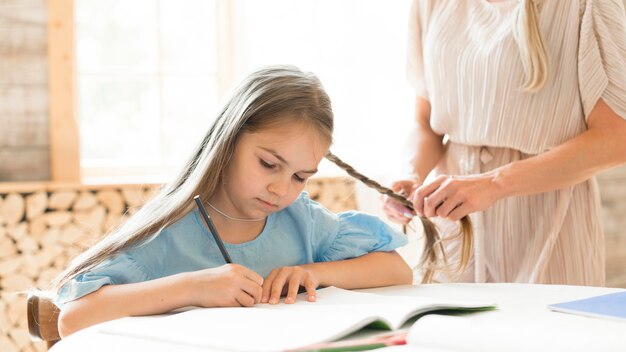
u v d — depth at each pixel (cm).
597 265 156
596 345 77
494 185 145
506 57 152
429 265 155
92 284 112
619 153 146
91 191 321
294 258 135
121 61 370
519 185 144
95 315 108
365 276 131
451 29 162
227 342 80
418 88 177
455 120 163
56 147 337
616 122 146
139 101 372
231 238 130
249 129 120
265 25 379
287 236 135
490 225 158
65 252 315
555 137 152
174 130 376
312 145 122
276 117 119
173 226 125
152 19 372
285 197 123
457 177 146
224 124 123
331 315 91
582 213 155
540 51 147
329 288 122
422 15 171
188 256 125
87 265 116
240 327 87
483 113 156
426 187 146
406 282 138
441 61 163
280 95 120
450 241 162
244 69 383
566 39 149
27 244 312
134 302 107
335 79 354
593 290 122
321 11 360
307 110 121
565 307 100
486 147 160
